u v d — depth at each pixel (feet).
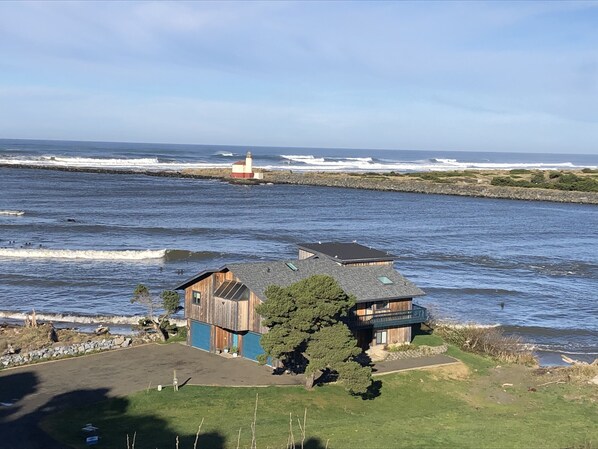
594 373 127.54
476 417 103.45
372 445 88.22
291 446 85.76
